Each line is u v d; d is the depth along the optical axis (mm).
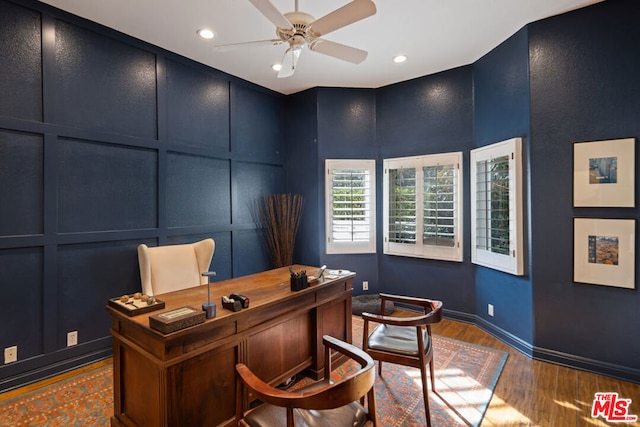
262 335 2092
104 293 2945
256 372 2047
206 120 3760
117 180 3029
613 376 2561
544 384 2484
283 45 3256
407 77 4098
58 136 2666
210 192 3832
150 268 2850
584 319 2688
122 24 2863
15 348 2469
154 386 1618
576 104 2695
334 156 4422
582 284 2695
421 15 2732
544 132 2832
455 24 2885
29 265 2537
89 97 2832
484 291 3582
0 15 2385
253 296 2197
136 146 3141
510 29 2982
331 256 4434
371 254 4461
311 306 2447
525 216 2980
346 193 4395
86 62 2812
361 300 4234
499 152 3207
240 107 4141
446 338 3354
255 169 4375
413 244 4121
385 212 4348
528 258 2947
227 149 3986
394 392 2395
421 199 4055
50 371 2615
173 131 3443
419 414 2146
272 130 4582
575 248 2717
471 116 3729
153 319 1606
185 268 3068
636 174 2475
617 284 2553
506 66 3178
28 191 2525
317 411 1515
